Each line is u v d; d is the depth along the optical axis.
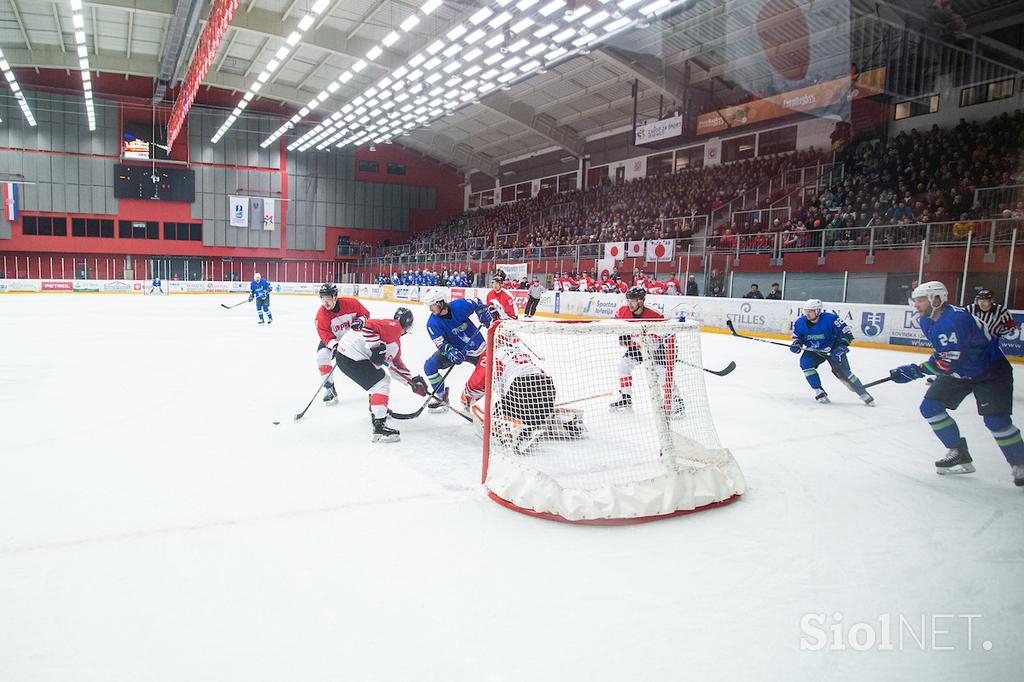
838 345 6.61
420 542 2.98
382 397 4.77
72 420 5.41
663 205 26.28
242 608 2.37
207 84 32.09
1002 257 13.21
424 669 2.01
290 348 11.05
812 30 19.28
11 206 34.09
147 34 27.64
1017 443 3.84
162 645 2.13
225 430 5.13
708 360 10.51
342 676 1.97
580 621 2.31
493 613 2.36
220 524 3.16
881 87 18.75
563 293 19.30
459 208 47.09
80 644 2.13
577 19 18.20
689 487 3.42
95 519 3.21
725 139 26.45
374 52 21.27
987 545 3.02
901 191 17.34
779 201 22.19
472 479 3.93
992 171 15.87
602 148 32.78
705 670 2.03
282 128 32.41
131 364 8.85
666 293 17.69
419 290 27.91
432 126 38.72
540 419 4.16
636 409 4.15
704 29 20.84
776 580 2.65
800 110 20.53
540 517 3.30
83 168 35.41
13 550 2.84
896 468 4.32
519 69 23.06
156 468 4.07
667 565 2.78
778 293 14.52
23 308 20.64
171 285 33.38
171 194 37.28
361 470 4.07
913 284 14.98
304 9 23.78
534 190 38.72
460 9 22.31
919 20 17.36
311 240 41.97
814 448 4.84
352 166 42.97
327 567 2.71
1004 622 2.35
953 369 3.90
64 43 28.39
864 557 2.88
